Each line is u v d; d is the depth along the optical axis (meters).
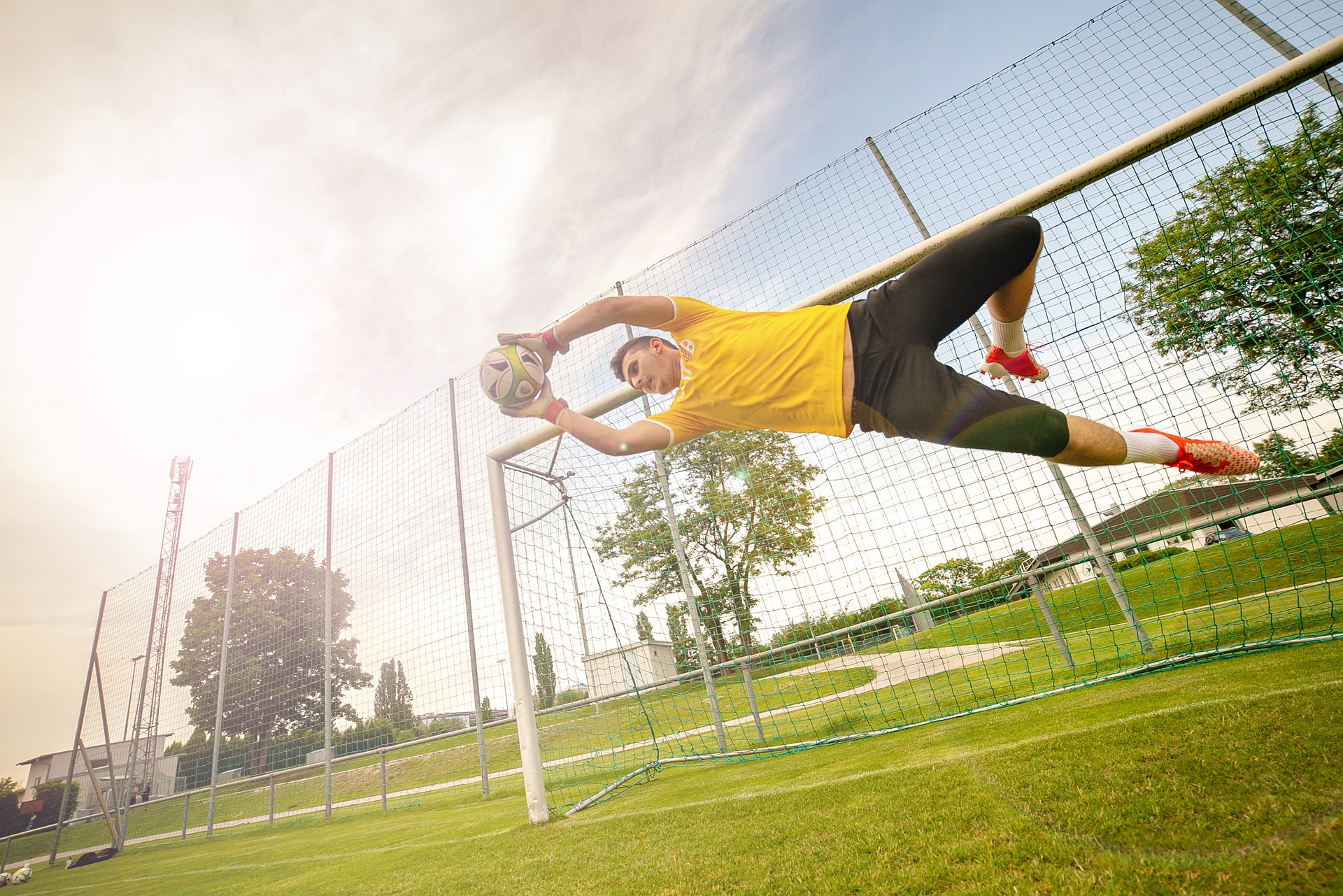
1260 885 1.12
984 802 1.99
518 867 2.63
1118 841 1.45
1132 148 2.98
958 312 1.52
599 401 4.22
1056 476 4.82
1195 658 3.90
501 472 4.70
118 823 9.09
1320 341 3.41
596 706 5.83
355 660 7.70
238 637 9.09
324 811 7.69
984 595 4.88
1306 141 3.31
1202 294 3.69
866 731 4.60
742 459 5.80
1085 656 4.99
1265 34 3.76
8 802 25.97
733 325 1.76
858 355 1.56
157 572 11.20
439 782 8.48
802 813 2.45
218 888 3.70
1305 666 2.99
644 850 2.44
